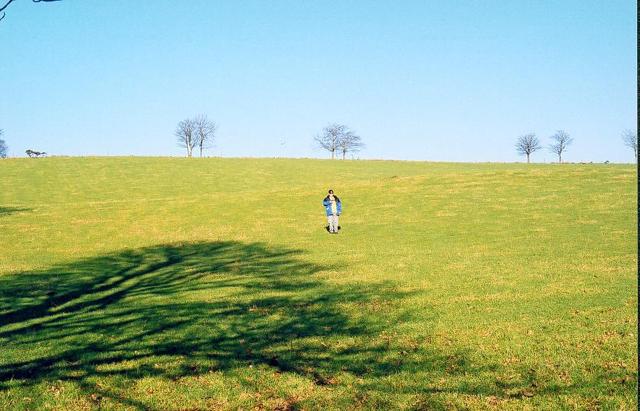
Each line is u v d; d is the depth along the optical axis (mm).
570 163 95875
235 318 15133
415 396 9555
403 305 16109
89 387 10281
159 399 9727
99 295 18750
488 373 10523
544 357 11242
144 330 14109
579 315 14141
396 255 25047
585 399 9180
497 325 13641
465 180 50844
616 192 40344
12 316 15938
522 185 46250
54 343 13094
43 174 75812
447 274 20375
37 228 36812
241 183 70500
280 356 11859
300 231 33875
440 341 12594
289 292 18406
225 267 23828
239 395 9852
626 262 20781
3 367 11422
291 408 9281
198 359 11758
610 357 11008
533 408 8953
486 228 31219
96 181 71062
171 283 20703
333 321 14586
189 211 42750
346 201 44594
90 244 31344
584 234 27688
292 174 79188
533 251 24156
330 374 10742
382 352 11945
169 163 89312
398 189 48469
